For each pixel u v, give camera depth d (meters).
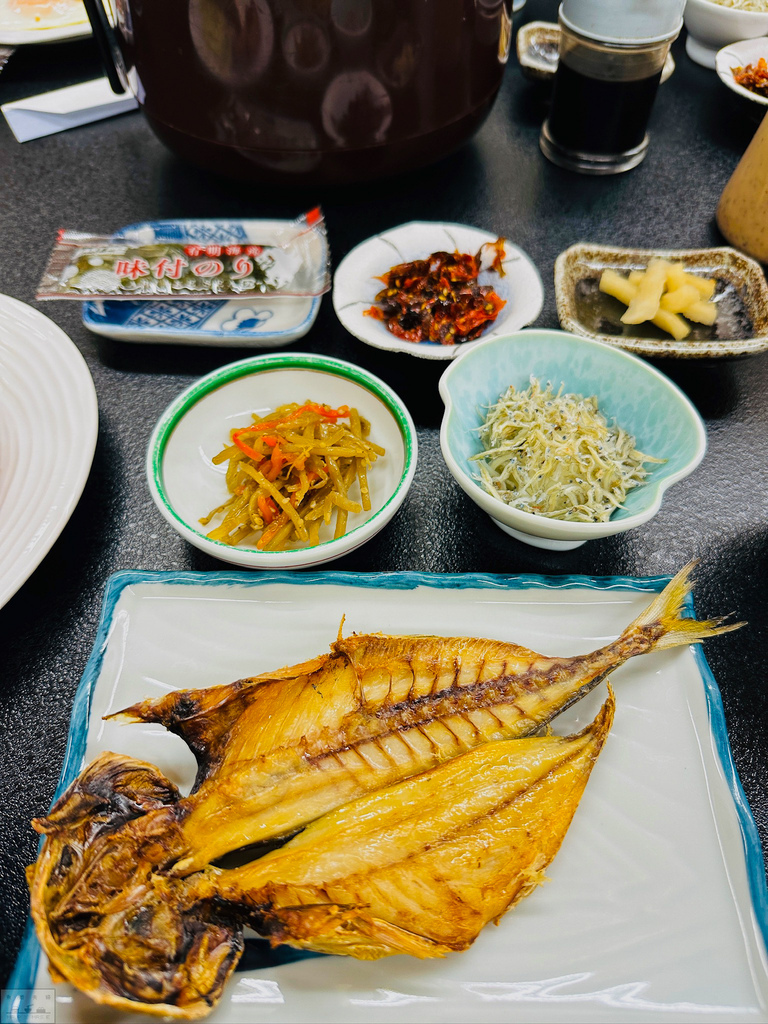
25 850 0.21
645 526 0.28
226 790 0.19
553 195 0.40
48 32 0.46
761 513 0.28
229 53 0.30
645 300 0.31
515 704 0.21
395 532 0.27
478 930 0.18
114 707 0.23
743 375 0.32
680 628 0.23
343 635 0.24
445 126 0.35
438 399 0.31
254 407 0.29
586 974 0.19
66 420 0.26
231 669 0.23
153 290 0.33
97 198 0.40
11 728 0.23
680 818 0.21
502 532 0.27
